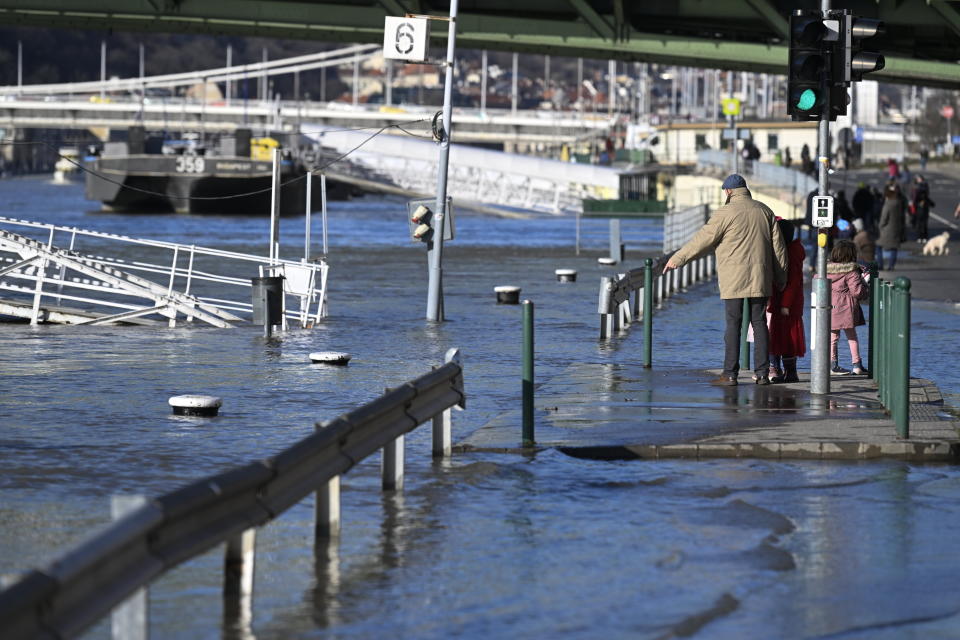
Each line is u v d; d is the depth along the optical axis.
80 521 32.19
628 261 152.75
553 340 74.12
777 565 27.62
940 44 149.25
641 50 138.88
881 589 25.89
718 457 39.59
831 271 56.09
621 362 63.19
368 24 138.62
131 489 36.00
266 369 62.44
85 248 174.00
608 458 39.59
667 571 27.20
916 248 158.12
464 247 181.38
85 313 87.00
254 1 137.62
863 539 29.86
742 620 23.89
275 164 90.19
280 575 26.92
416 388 34.94
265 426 46.47
